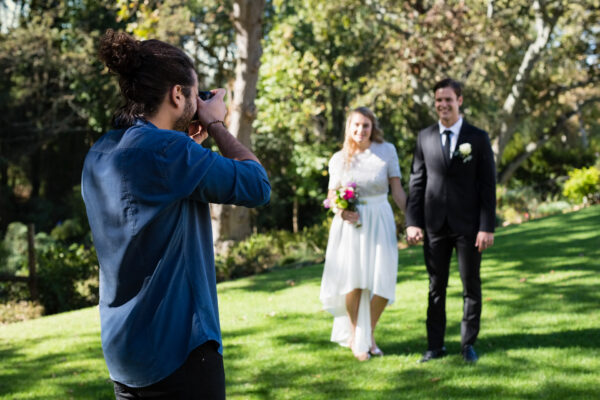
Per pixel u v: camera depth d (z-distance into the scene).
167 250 1.54
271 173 23.19
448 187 4.14
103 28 22.62
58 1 24.28
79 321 7.01
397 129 23.20
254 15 12.20
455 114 4.16
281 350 4.89
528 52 21.31
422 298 6.39
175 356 1.52
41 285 9.42
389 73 18.53
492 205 4.05
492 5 18.50
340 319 4.68
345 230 4.50
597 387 3.59
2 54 21.22
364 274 4.37
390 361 4.37
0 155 25.05
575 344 4.41
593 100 24.33
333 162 4.63
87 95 23.05
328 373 4.23
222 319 6.23
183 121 1.66
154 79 1.58
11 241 17.14
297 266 11.30
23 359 5.30
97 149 1.60
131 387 1.55
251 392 3.95
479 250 4.11
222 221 13.44
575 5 19.69
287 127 19.86
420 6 17.83
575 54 21.69
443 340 4.37
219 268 11.18
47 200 26.84
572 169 25.77
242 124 12.61
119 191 1.51
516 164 25.09
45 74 23.47
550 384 3.68
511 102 22.19
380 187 4.46
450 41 16.53
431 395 3.64
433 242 4.24
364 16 18.56
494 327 5.05
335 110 22.98
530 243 9.11
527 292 6.19
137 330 1.51
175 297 1.54
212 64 23.66
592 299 5.67
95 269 9.87
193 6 20.97
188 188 1.52
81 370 4.79
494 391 3.63
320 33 18.64
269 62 17.45
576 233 9.53
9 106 24.58
